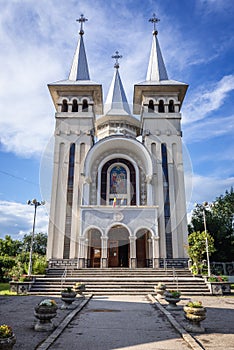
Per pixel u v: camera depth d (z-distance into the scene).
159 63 30.59
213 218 32.34
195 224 32.31
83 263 19.36
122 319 8.15
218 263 26.25
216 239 30.45
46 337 6.24
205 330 6.92
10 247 36.34
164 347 5.46
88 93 27.75
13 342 4.37
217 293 14.77
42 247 50.47
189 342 5.71
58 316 8.50
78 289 12.66
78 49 31.38
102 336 6.29
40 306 7.01
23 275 17.12
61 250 21.70
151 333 6.55
